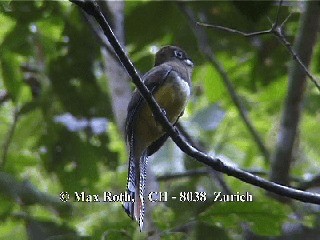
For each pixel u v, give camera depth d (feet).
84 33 46.32
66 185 45.91
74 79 46.65
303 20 42.14
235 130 51.42
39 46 46.57
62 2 45.98
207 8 45.88
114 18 41.57
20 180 35.60
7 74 46.29
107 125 46.39
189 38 46.62
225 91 49.42
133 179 31.65
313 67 47.62
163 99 33.06
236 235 37.04
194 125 50.55
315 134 52.08
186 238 32.96
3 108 48.47
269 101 51.72
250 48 47.24
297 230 36.40
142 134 32.63
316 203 28.78
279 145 42.22
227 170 28.71
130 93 39.09
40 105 46.32
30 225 35.19
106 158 46.39
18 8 44.73
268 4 34.27
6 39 45.37
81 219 43.57
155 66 35.60
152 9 45.88
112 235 32.78
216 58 47.50
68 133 46.29
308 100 49.62
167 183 45.03
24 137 46.70
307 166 51.72
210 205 35.76
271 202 32.53
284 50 46.80
